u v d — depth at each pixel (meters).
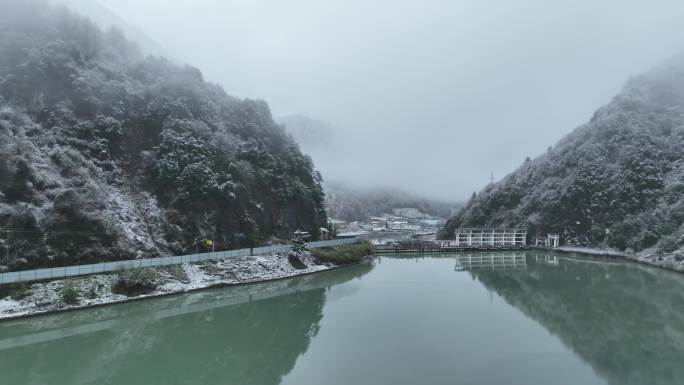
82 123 66.62
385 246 132.88
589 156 138.38
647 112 144.25
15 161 52.88
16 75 66.06
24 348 37.97
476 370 32.84
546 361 34.88
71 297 46.62
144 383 31.48
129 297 51.53
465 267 94.88
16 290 44.22
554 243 136.88
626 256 106.19
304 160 105.56
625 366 33.91
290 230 90.00
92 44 80.88
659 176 118.94
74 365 34.66
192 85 87.31
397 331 43.06
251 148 88.44
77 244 53.12
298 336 41.91
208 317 48.59
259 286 65.69
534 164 169.62
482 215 167.88
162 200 68.56
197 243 66.75
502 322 46.81
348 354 36.66
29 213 49.84
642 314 51.19
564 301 58.25
